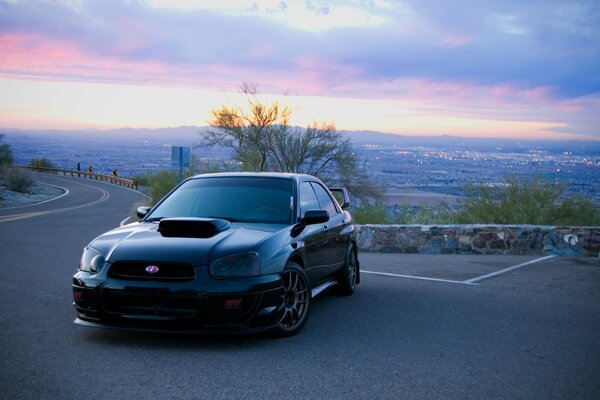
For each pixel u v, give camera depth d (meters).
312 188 7.31
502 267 10.77
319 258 6.76
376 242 13.28
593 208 17.77
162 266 5.19
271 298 5.35
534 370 4.80
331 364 4.86
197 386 4.28
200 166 27.08
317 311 6.96
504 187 18.28
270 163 30.70
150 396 4.06
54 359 4.88
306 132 29.78
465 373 4.70
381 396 4.16
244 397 4.08
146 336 5.66
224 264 5.20
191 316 5.09
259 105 30.14
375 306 7.27
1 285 8.48
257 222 6.20
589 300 7.76
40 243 14.63
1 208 32.25
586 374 4.72
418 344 5.52
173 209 6.52
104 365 4.73
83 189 56.34
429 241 13.12
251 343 5.46
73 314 6.57
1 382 4.29
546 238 12.83
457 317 6.69
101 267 5.34
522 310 7.11
